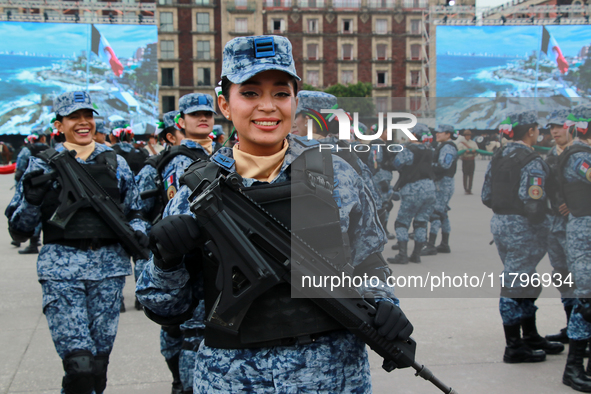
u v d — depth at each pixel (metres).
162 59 43.25
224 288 1.37
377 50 43.53
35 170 2.82
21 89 34.69
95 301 2.86
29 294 5.37
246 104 1.46
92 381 2.60
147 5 35.62
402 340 1.41
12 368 3.58
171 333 3.11
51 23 34.62
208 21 43.31
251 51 1.45
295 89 1.51
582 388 3.10
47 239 2.84
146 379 3.44
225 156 1.52
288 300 1.39
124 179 3.15
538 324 4.29
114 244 2.97
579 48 31.52
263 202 1.42
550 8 32.12
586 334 3.14
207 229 1.37
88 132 3.12
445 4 34.72
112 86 35.53
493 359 3.62
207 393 1.44
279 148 1.53
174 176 3.44
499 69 32.84
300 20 42.72
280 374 1.39
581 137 2.04
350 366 1.47
